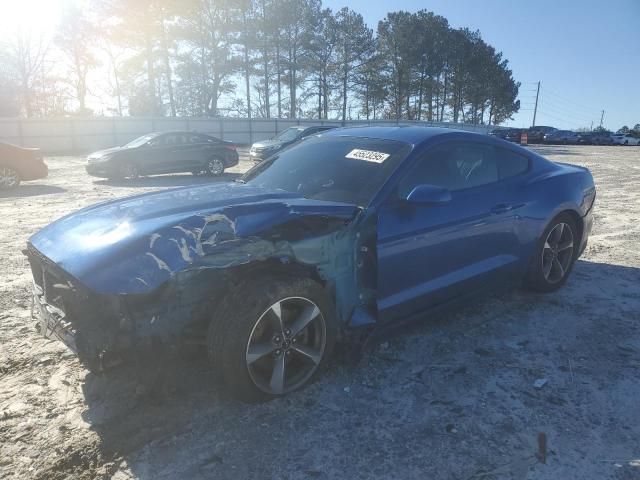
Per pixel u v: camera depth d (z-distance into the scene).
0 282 5.05
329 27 51.88
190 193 3.39
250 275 2.78
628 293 4.80
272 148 16.70
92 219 3.03
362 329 3.22
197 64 46.31
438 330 3.93
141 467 2.41
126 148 14.62
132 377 3.17
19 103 46.59
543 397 3.03
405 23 57.53
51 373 3.25
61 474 2.37
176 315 2.56
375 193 3.24
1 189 12.36
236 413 2.83
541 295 4.72
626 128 87.62
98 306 2.51
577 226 4.81
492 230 3.88
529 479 2.36
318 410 2.88
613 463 2.46
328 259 2.98
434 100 69.31
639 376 3.28
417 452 2.54
